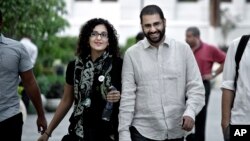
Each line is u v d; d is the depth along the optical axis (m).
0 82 6.05
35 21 13.21
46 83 17.34
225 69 6.07
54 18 15.20
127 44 29.86
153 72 6.07
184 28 40.34
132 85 6.11
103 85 6.05
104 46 6.11
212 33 39.59
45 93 17.20
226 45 38.66
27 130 13.13
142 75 6.08
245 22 40.84
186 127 5.88
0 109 6.06
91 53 6.17
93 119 6.04
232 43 6.02
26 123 14.27
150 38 6.00
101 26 6.13
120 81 6.18
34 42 15.66
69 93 6.34
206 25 40.09
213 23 39.53
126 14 40.53
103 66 6.09
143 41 6.15
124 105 6.04
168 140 6.07
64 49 24.73
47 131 6.42
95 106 6.04
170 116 6.04
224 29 39.62
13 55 6.11
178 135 6.09
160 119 6.02
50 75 22.31
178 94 6.07
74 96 6.22
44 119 6.74
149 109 6.04
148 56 6.10
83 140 6.02
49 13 14.44
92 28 6.12
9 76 6.11
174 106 6.05
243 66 5.90
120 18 40.53
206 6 40.47
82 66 6.12
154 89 6.05
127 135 5.95
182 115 6.09
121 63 6.18
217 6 39.44
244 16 41.22
